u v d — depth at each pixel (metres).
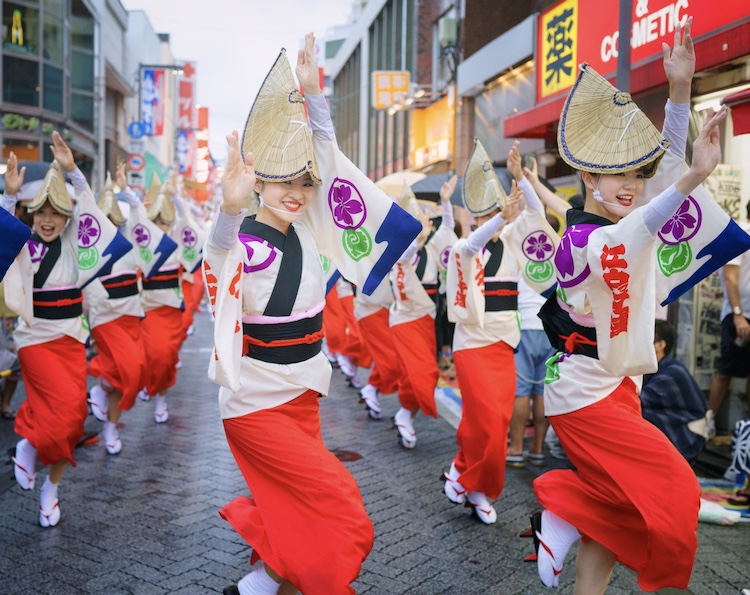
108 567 3.92
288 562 2.84
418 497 5.13
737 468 4.87
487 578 3.82
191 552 4.13
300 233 3.20
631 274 2.84
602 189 3.06
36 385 4.54
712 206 3.22
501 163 9.70
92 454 6.20
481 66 12.77
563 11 8.65
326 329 9.59
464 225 10.55
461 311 4.65
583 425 3.14
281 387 3.05
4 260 3.22
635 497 2.94
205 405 8.32
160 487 5.30
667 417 5.19
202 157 47.31
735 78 5.89
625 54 5.73
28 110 23.17
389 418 7.75
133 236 6.93
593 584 3.13
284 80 3.17
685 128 3.18
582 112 3.13
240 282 2.87
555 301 3.32
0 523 4.57
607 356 2.99
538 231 4.65
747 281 5.75
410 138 19.97
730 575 3.86
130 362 6.05
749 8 5.48
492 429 4.51
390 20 24.91
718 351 6.73
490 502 4.93
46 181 4.61
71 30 26.47
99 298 6.03
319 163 3.29
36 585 3.70
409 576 3.84
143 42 37.78
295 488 2.94
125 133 37.94
